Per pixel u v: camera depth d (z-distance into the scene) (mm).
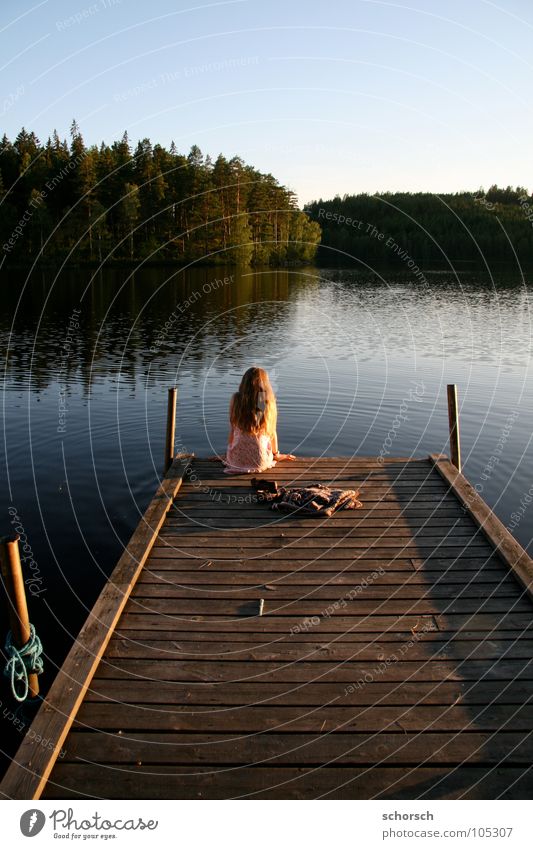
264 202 53781
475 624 4773
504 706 3936
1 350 19172
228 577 5422
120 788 3357
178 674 4215
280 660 4367
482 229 76250
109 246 52375
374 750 3604
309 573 5492
